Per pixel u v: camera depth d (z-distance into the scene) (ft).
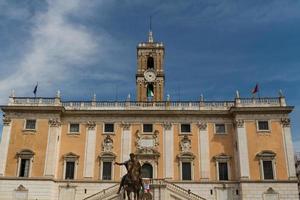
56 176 179.22
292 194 171.42
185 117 189.98
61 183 177.37
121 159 182.09
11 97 190.80
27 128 184.96
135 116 189.98
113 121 189.37
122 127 188.14
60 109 186.09
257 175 175.32
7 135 183.21
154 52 241.96
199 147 184.44
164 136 186.50
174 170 179.93
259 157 178.29
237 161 181.37
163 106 192.75
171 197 161.79
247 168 176.35
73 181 177.17
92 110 189.37
